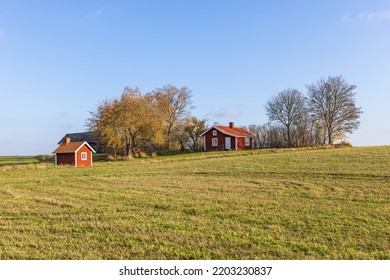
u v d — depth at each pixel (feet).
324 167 96.73
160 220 45.03
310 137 281.74
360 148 163.73
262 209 50.42
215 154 168.86
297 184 73.51
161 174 97.50
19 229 41.60
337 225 41.63
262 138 295.07
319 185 71.61
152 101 257.75
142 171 106.32
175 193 65.21
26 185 80.64
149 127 212.02
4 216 48.52
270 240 36.47
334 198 58.44
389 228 40.06
